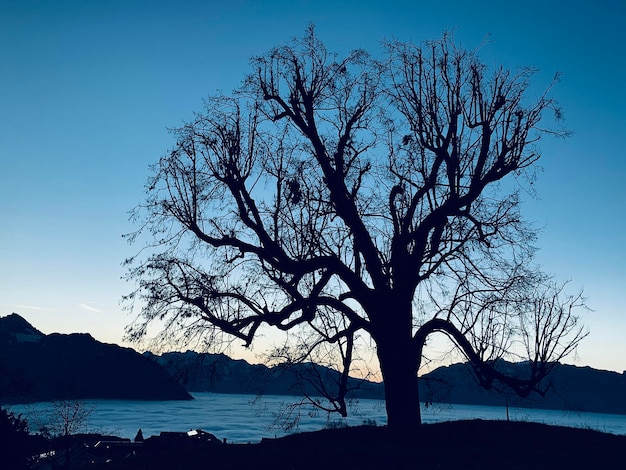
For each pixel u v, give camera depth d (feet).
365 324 69.00
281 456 58.75
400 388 66.64
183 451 73.46
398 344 67.62
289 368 68.23
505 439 62.23
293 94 73.31
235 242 67.56
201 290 63.98
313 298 67.72
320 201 70.90
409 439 61.77
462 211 69.26
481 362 62.59
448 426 69.67
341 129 75.31
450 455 54.49
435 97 73.77
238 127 70.44
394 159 76.95
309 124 72.84
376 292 69.36
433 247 70.90
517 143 69.56
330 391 69.92
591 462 52.13
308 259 67.97
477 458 53.26
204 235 67.56
